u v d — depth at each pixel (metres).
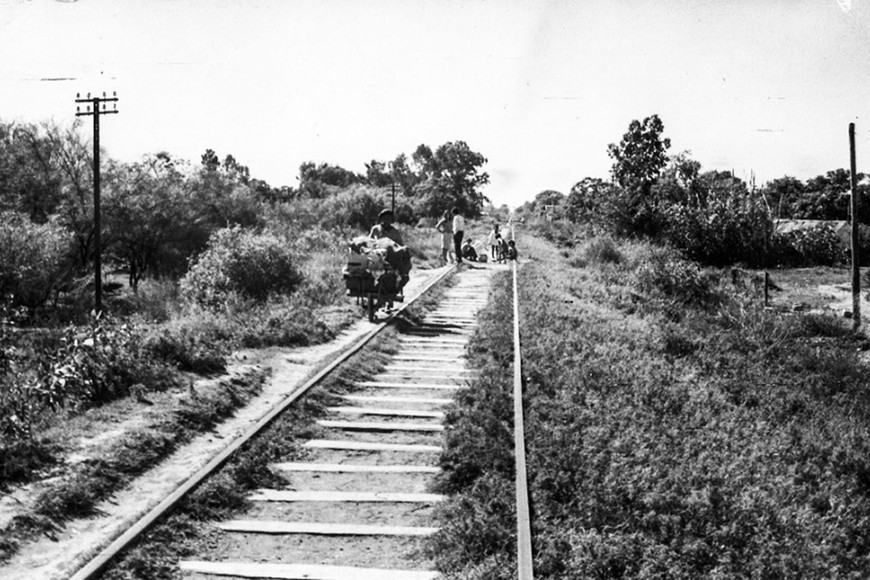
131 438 8.19
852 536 8.20
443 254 30.03
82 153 34.69
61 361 10.06
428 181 72.75
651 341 16.22
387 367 12.15
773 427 11.86
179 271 38.06
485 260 32.38
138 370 10.43
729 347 17.38
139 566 5.62
